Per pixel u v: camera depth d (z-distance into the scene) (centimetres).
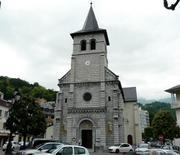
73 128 3812
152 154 1598
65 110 4016
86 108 3869
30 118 2673
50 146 1897
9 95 7194
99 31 4309
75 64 4247
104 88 3938
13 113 2631
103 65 4097
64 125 3922
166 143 4312
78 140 3734
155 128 4062
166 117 4019
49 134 5341
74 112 3897
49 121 6800
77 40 4416
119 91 3994
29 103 2744
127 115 6109
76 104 3981
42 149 1853
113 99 3875
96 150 3591
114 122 3725
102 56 4169
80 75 4150
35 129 2716
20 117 2633
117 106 3812
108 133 3700
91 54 4234
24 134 2689
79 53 4297
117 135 3647
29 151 1778
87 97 3978
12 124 2611
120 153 3350
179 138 4047
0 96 5216
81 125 3850
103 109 3791
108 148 3578
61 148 1537
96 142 3641
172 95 4259
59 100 4053
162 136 3706
